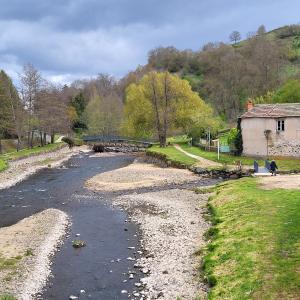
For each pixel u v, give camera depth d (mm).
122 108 130500
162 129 91062
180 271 21016
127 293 18969
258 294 16500
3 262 22766
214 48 186375
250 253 20594
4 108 88062
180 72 182750
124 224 31125
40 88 89750
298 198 30016
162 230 28797
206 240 25719
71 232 29141
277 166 49938
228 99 123812
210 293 17641
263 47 137375
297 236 21797
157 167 62688
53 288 19734
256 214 27234
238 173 50344
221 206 32375
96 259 23562
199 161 59375
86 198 41406
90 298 18594
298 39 179125
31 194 44000
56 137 123938
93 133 129375
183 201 37938
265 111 59562
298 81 90375
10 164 66062
